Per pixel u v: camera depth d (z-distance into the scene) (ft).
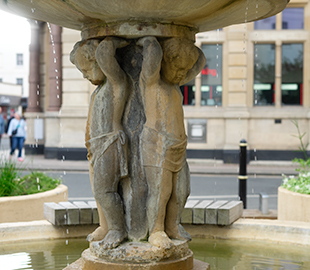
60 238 13.62
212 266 10.98
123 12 8.89
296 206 16.02
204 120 52.29
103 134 9.62
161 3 8.39
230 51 51.85
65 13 9.47
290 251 12.28
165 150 9.50
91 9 8.84
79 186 33.19
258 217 19.54
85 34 10.05
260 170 44.75
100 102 9.71
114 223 9.61
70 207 13.60
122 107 9.77
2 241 13.00
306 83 52.06
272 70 52.47
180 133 9.70
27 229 13.43
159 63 9.38
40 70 61.36
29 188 18.71
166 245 9.27
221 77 52.80
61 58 56.39
